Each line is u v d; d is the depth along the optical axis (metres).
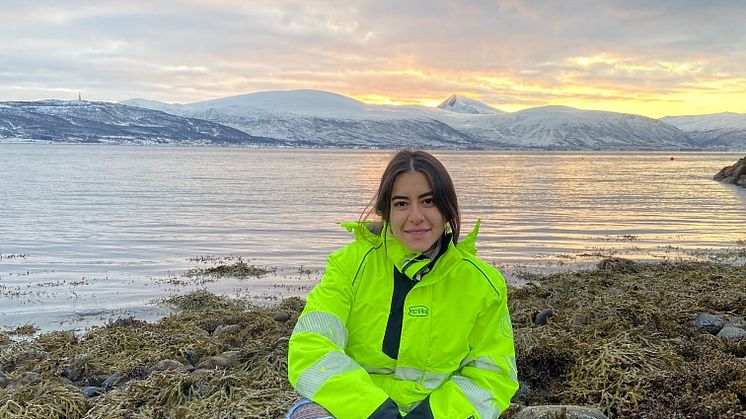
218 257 16.03
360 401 2.44
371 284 2.83
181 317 9.70
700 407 4.46
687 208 30.31
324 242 18.70
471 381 2.72
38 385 5.77
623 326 7.10
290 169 79.31
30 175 56.75
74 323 9.84
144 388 5.46
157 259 15.69
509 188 45.44
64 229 21.19
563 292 10.74
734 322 7.67
